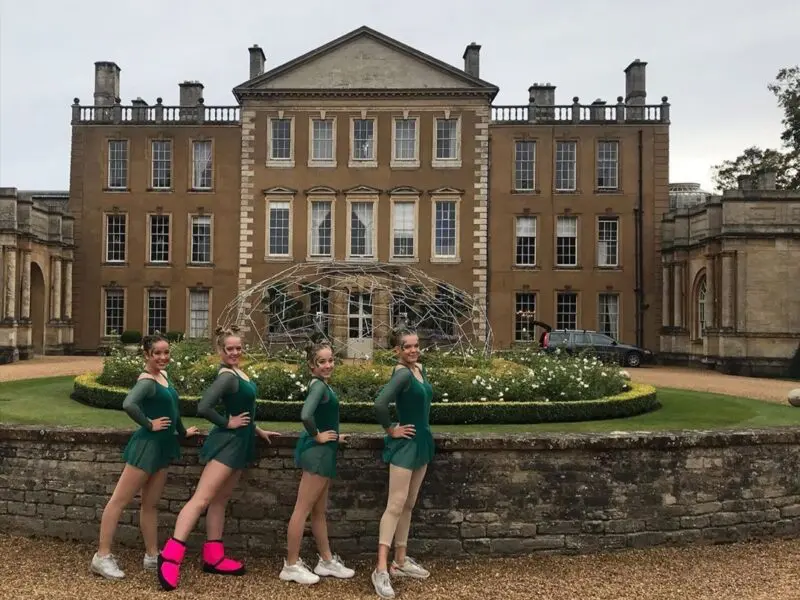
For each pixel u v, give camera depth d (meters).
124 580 8.25
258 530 9.40
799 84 45.50
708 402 17.47
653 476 9.86
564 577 8.70
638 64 40.53
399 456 8.08
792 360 30.72
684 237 37.22
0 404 15.35
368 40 39.66
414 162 39.59
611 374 16.59
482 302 39.16
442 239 39.66
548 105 39.97
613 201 39.72
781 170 46.88
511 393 14.45
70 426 10.23
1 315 33.00
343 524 9.41
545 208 39.75
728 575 8.77
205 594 7.86
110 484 9.73
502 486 9.57
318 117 39.62
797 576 8.74
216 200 40.38
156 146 40.88
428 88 39.25
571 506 9.65
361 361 17.17
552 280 39.66
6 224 33.25
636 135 39.75
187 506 8.16
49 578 8.30
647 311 39.56
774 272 31.42
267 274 39.62
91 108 40.88
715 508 10.10
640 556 9.52
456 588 8.24
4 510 10.09
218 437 8.30
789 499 10.54
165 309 40.50
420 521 9.48
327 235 39.75
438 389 14.23
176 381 15.18
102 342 40.34
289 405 13.23
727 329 31.61
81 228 40.69
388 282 22.55
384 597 7.86
